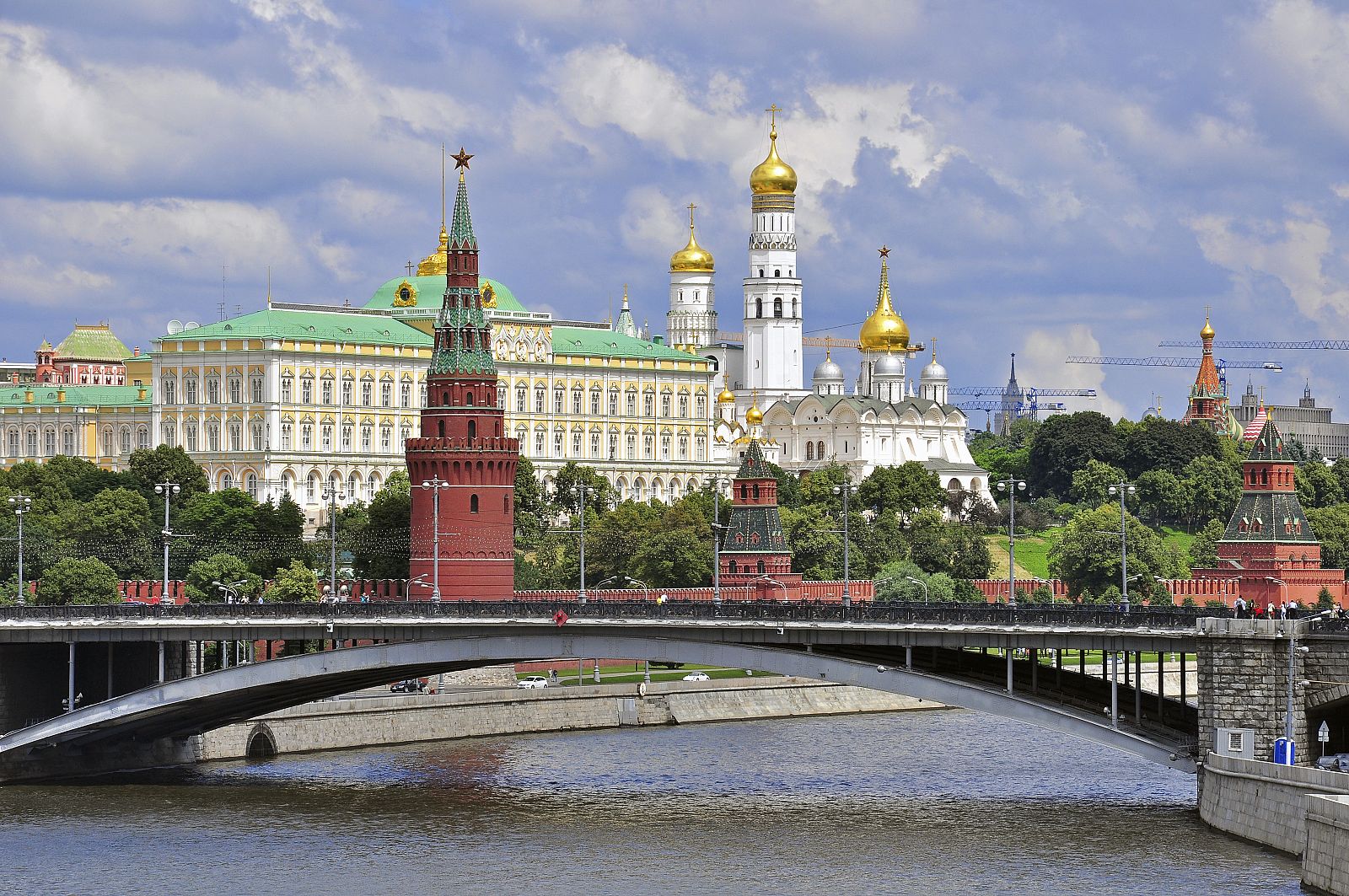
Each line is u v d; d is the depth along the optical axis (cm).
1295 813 18825
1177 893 18038
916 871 19575
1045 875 19175
